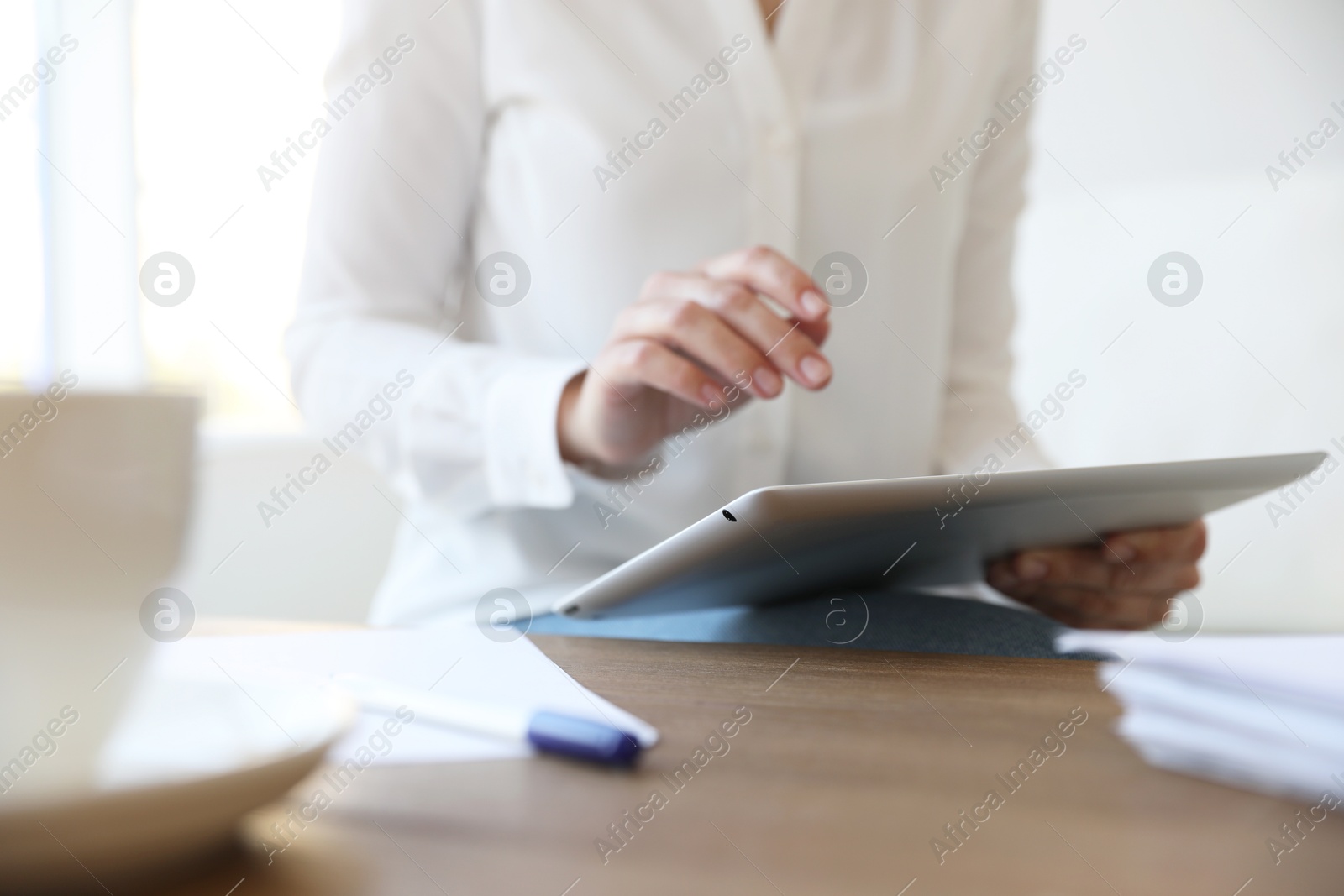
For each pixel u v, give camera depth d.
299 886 0.18
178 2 1.26
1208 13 1.86
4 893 0.17
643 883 0.18
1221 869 0.19
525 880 0.18
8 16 1.20
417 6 0.86
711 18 0.87
